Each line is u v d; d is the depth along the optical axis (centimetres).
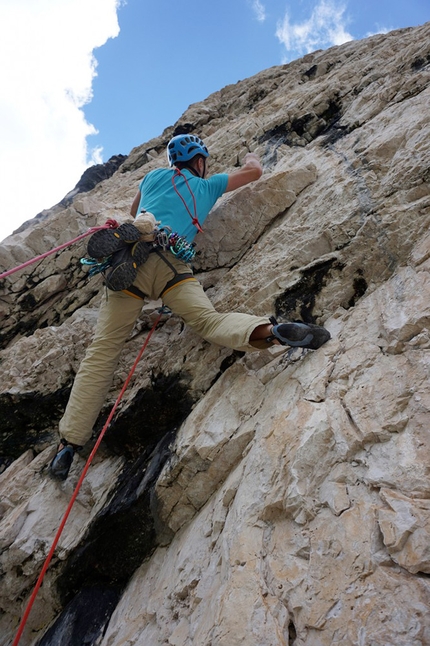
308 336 261
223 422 281
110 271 284
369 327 259
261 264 347
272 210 379
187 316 300
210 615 195
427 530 166
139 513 296
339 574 175
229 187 346
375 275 297
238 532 213
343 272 305
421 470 183
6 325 475
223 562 212
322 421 221
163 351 362
